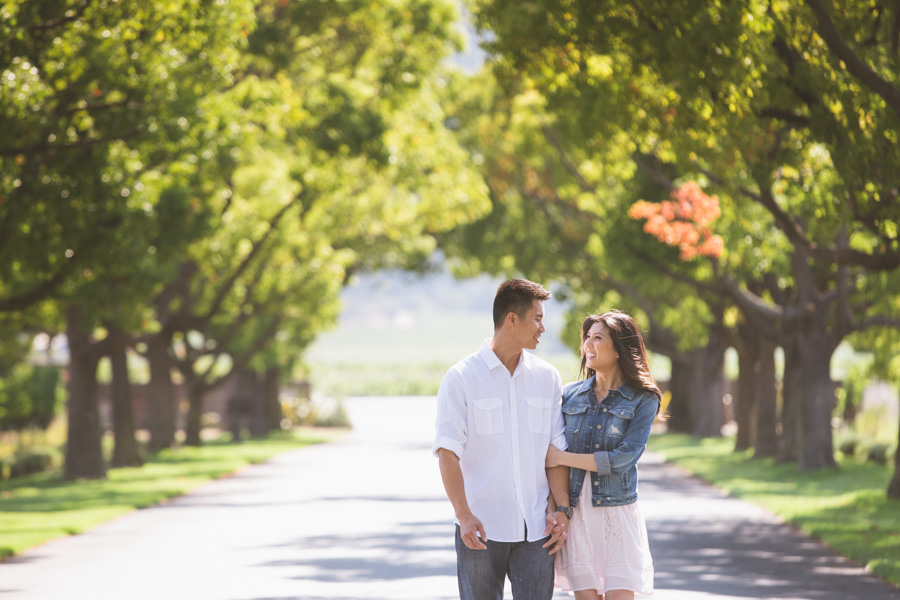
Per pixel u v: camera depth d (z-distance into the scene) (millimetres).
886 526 28188
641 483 43500
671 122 26125
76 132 29422
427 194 61938
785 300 50844
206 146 29484
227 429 98562
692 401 81125
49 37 26859
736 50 21719
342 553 24422
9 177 28672
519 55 25141
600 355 11695
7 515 33000
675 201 44438
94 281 35156
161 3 26938
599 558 11570
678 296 61781
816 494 37281
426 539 26844
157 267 37188
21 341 57844
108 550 25203
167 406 68500
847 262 27375
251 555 24141
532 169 74188
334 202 65062
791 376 51250
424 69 47594
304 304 67125
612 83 26359
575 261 76312
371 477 46562
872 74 21859
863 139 22922
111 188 29312
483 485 10906
